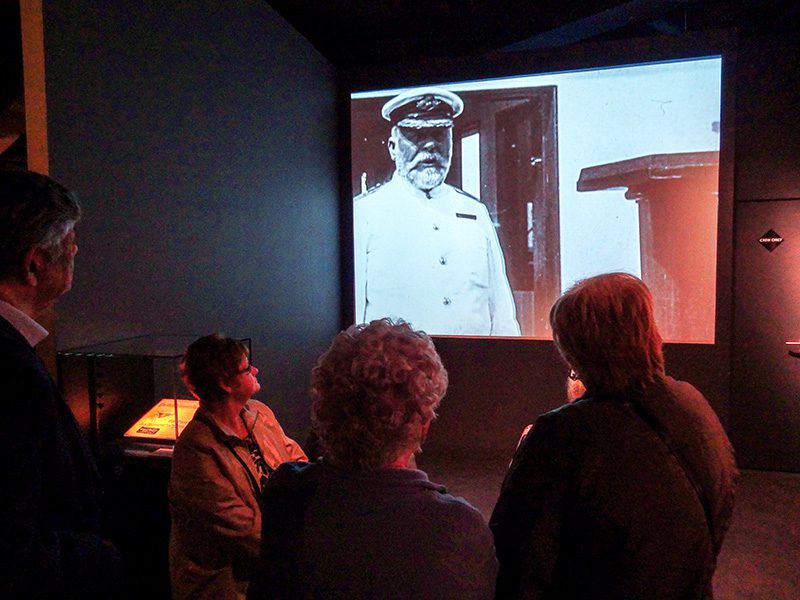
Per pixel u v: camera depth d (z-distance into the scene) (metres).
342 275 4.43
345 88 4.31
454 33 4.88
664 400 0.93
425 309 4.26
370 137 4.29
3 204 0.92
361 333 0.84
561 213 3.94
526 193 4.00
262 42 3.24
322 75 4.08
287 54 3.55
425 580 0.70
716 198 3.65
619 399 0.95
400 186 4.25
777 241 3.74
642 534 0.86
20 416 0.82
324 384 0.80
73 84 1.92
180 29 2.50
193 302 2.60
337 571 0.71
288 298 3.56
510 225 4.05
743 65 3.76
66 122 1.89
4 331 0.87
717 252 3.66
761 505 3.28
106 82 2.07
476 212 4.11
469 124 4.08
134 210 2.21
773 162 3.73
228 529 1.40
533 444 0.97
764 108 3.74
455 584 0.71
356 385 0.76
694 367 3.76
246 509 1.44
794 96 3.67
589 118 3.85
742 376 3.87
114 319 2.11
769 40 3.70
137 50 2.23
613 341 0.95
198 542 1.42
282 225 3.48
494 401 4.16
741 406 3.88
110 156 2.09
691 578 0.88
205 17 2.69
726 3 4.24
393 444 0.77
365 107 4.29
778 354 3.79
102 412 1.88
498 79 4.00
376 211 4.32
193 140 2.60
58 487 0.92
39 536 0.87
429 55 5.18
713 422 0.96
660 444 0.89
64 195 1.00
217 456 1.44
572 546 0.92
